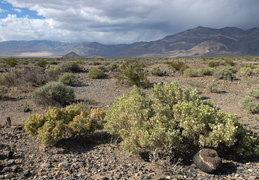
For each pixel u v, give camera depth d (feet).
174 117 18.42
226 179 14.29
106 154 18.47
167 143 16.01
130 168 15.64
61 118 21.74
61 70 79.10
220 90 47.85
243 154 17.90
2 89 39.11
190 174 14.87
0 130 23.82
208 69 71.46
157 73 73.10
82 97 41.32
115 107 21.44
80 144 20.81
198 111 17.54
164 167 15.40
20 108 32.27
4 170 14.46
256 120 28.09
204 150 16.08
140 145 16.78
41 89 34.71
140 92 24.35
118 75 68.95
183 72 73.97
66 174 14.53
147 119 18.61
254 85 53.31
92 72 68.08
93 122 23.61
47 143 19.03
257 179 14.15
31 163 16.20
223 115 19.11
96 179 13.85
